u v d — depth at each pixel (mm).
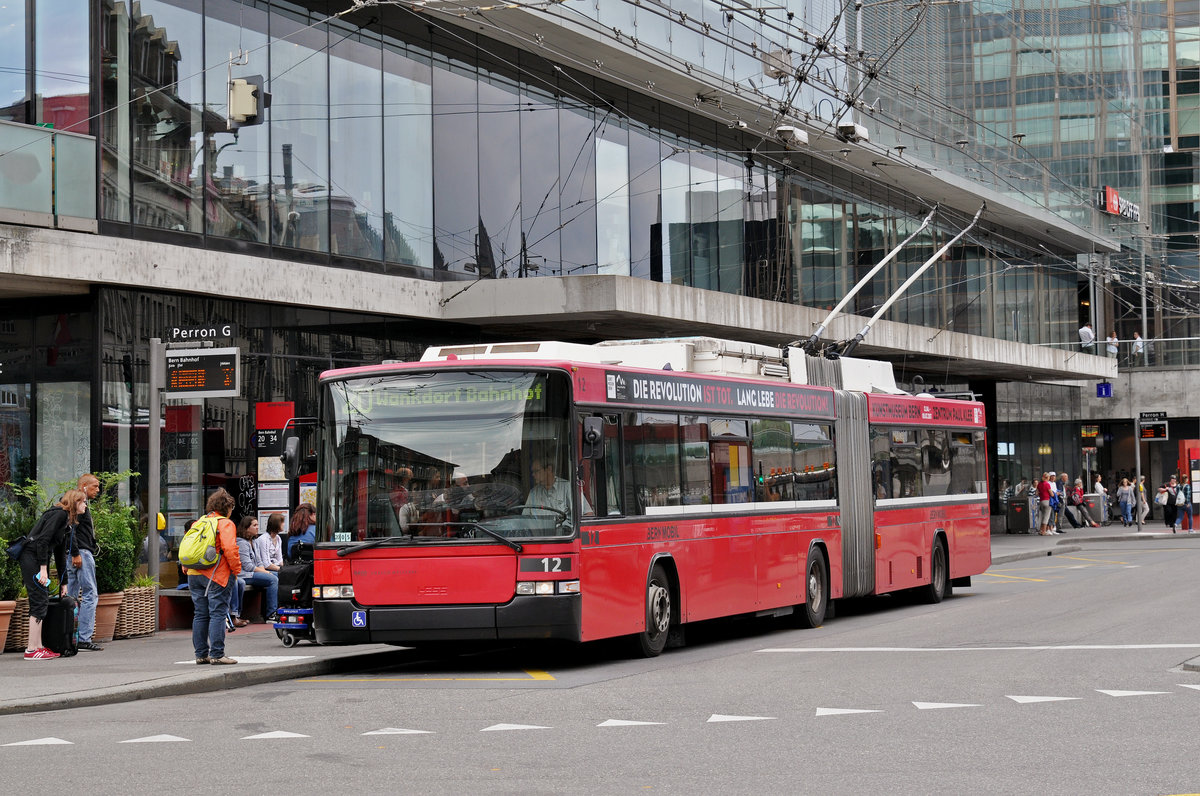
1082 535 46406
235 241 22594
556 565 14047
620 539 14977
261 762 9125
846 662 14758
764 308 29969
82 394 20609
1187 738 9641
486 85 27000
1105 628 17844
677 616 16172
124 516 18016
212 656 14492
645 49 28219
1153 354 58375
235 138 22641
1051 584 27031
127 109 21016
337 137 24328
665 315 26766
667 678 13703
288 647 16734
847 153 36031
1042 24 63062
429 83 26000
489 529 14141
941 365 41844
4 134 19172
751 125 33062
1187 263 61000
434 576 14172
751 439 18031
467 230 26562
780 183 34969
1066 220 48812
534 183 27859
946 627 18609
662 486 15938
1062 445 54469
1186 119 72625
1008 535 46969
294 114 23609
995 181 43438
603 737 10008
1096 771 8422
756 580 17844
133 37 21188
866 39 35969
